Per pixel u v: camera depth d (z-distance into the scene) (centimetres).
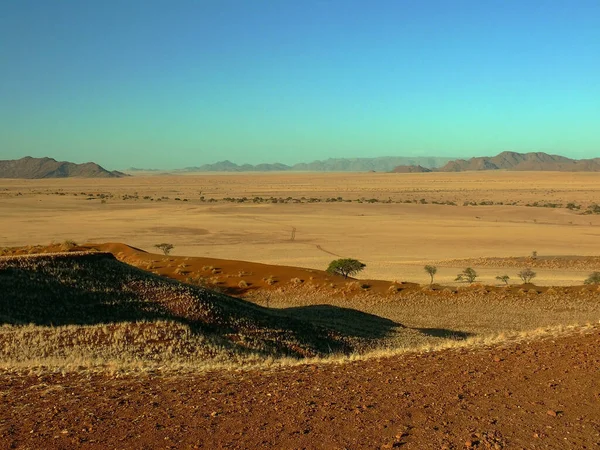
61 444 850
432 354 1450
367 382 1142
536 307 3766
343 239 9075
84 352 1714
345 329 2928
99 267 2805
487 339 1739
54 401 1072
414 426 870
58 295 2508
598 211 14012
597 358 1223
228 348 1959
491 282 5084
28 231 9519
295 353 2252
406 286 4441
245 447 814
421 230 10238
